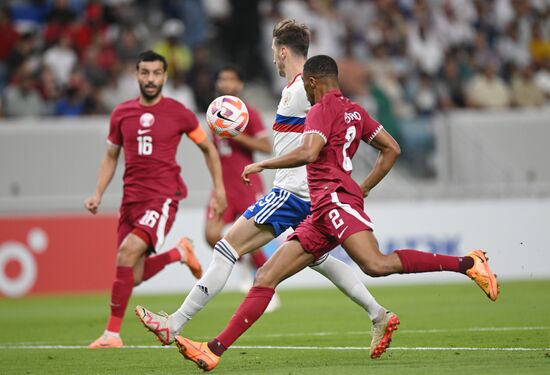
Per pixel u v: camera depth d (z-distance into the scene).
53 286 53.00
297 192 25.95
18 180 53.28
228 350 28.47
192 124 32.72
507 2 78.69
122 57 67.38
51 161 53.56
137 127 32.19
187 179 54.09
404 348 27.56
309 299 48.53
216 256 25.73
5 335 35.50
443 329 32.97
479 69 71.81
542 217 58.44
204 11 73.06
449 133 58.50
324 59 24.16
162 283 55.12
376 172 25.06
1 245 52.28
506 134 59.03
